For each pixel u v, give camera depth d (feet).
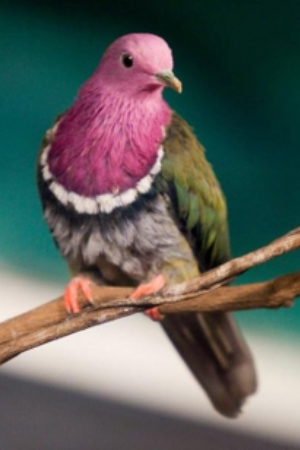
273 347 11.63
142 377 11.59
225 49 11.80
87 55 11.83
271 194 11.71
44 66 11.80
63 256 10.59
